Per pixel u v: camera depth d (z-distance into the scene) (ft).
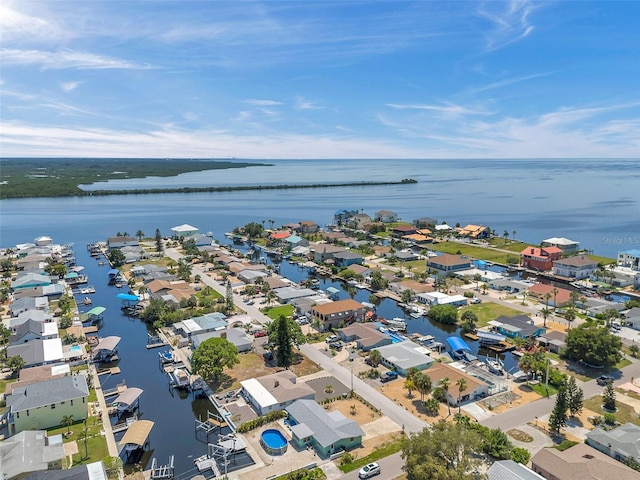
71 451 237.66
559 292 483.92
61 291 517.55
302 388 290.15
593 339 333.83
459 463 200.44
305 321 427.74
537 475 203.21
